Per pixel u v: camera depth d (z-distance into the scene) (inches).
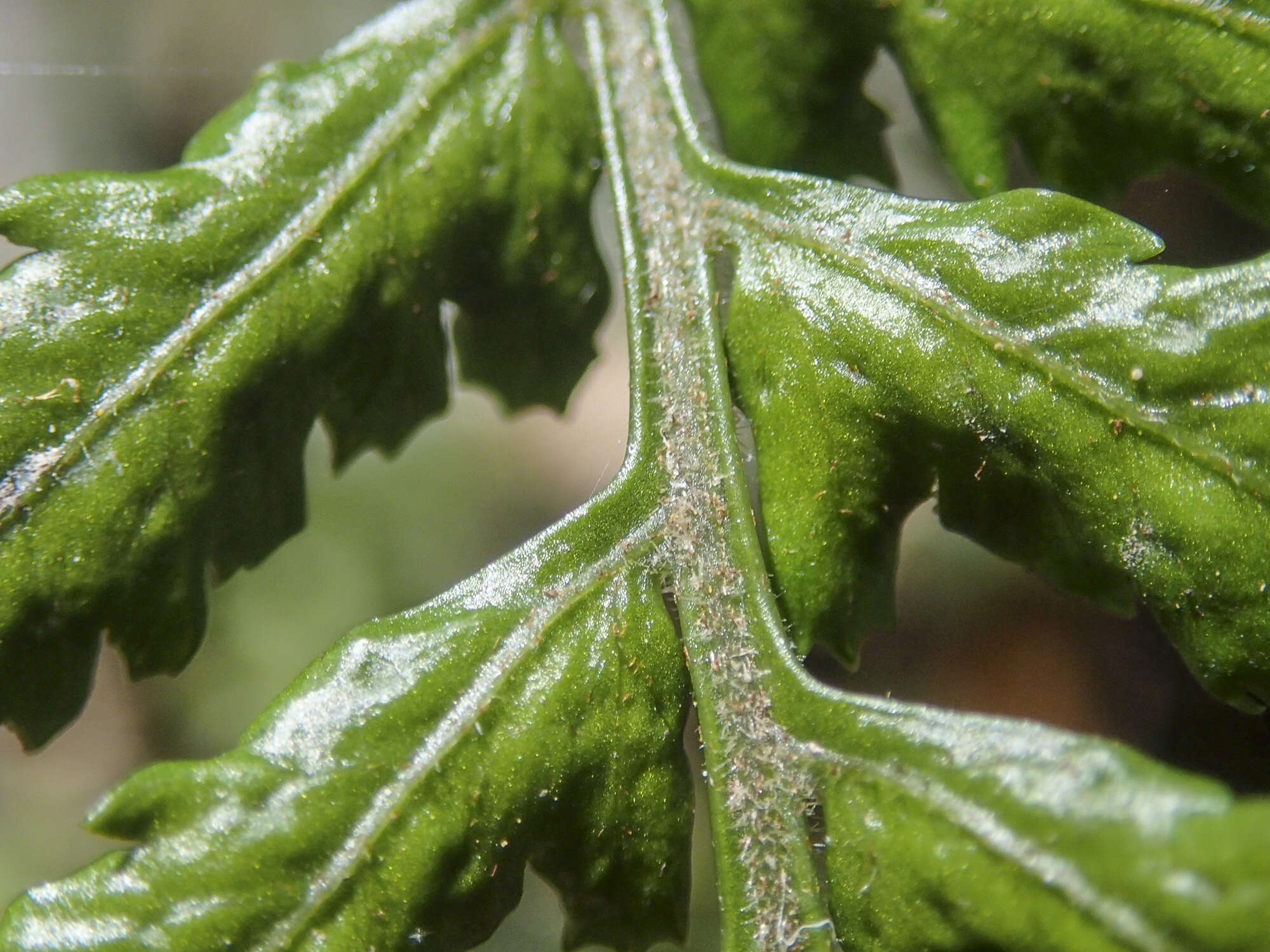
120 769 3.6
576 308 2.5
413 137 2.4
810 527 2.3
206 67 4.1
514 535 3.9
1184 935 2.0
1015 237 2.3
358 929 2.2
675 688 2.3
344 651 2.2
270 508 2.4
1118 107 2.3
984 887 2.1
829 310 2.3
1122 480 2.2
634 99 2.5
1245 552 2.2
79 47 4.1
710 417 2.3
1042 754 2.1
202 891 2.2
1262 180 2.3
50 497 2.3
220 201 2.4
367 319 2.4
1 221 2.3
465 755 2.2
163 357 2.3
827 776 2.2
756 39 2.5
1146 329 2.2
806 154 2.5
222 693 3.5
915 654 3.7
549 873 2.2
